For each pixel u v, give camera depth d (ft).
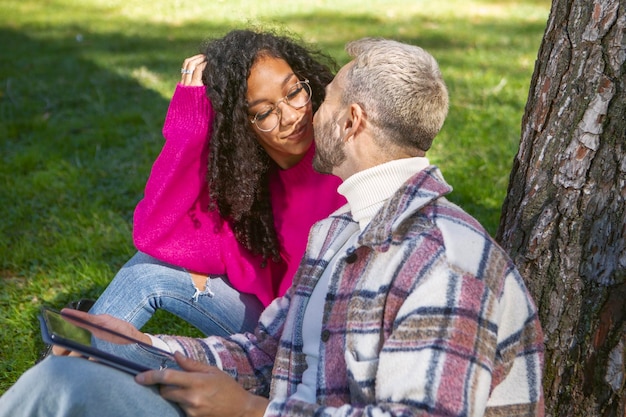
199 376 6.46
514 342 6.48
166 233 8.84
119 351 7.46
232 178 8.78
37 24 38.65
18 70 29.27
